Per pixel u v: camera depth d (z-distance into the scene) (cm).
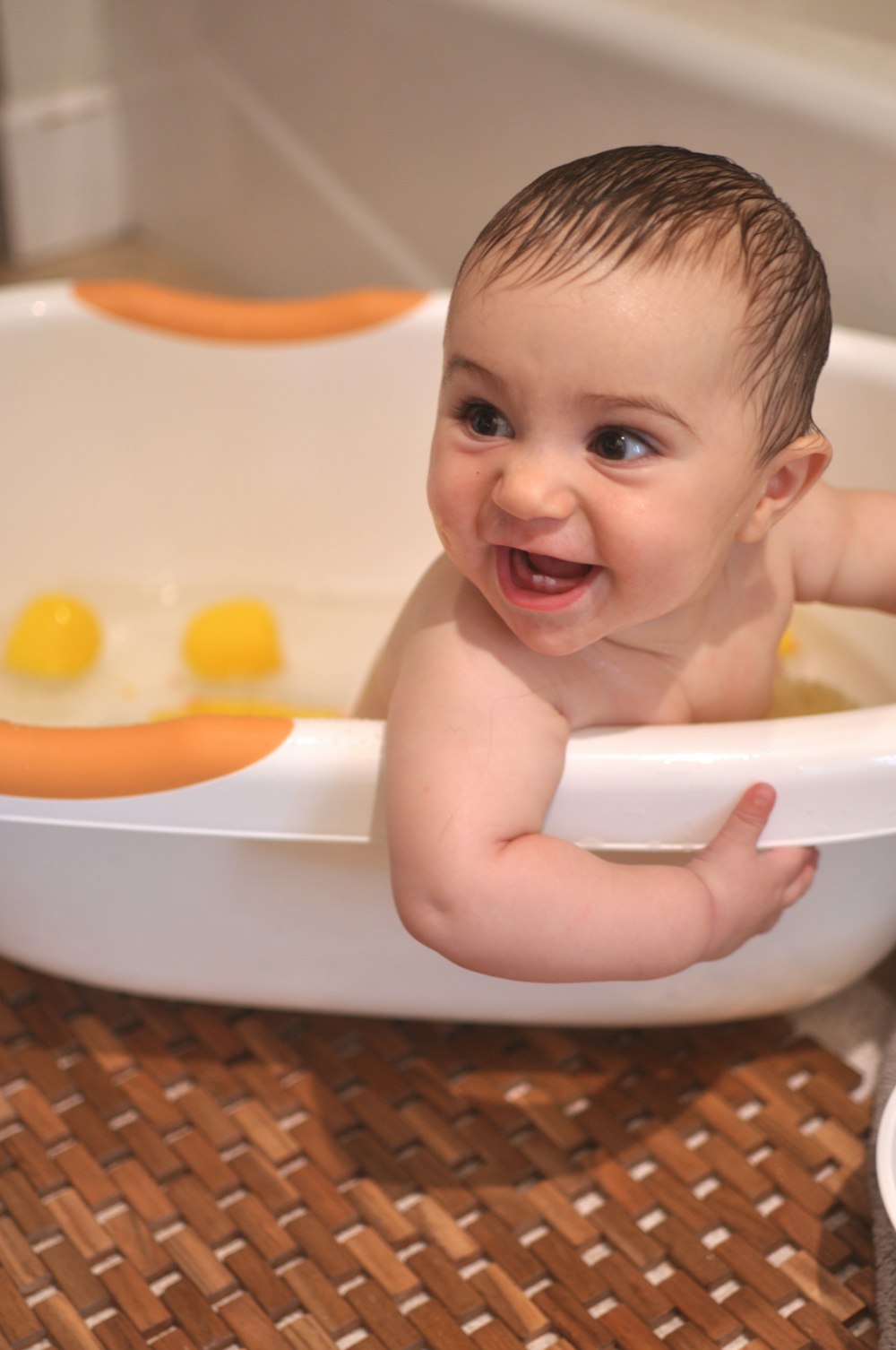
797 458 83
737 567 98
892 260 129
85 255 215
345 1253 96
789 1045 109
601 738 86
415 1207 99
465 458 79
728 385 77
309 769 87
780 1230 97
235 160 195
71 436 141
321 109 178
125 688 139
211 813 88
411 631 95
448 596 90
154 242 217
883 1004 114
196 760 87
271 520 146
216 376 140
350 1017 112
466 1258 96
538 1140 103
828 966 102
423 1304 93
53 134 206
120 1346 91
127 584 147
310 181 185
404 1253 97
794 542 103
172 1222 98
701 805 86
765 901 88
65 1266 95
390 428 141
